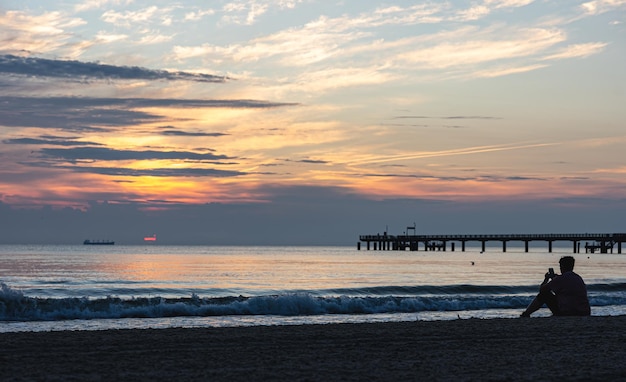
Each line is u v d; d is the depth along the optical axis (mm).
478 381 8242
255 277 59062
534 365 9508
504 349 11297
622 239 135125
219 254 152125
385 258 120875
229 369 9195
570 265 18422
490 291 38688
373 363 9750
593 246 149375
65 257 118062
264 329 14750
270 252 180625
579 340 12547
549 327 14797
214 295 36312
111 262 94562
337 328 14906
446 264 93312
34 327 19172
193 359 10141
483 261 106625
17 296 21672
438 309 26250
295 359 10141
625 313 24594
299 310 24312
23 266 79562
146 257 122438
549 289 18203
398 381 8281
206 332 14117
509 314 24391
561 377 8492
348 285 48406
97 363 9711
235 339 12758
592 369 9094
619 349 11242
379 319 22250
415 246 165750
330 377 8555
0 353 10789
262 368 9281
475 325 15406
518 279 58125
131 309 22547
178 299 24641
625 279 53688
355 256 134375
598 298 29672
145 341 12383
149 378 8492
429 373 8852
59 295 34969
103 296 34844
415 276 63219
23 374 8734
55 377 8523
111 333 13875
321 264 91312
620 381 8297
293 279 56438
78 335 13414
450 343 12133
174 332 14125
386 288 38969
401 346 11727
